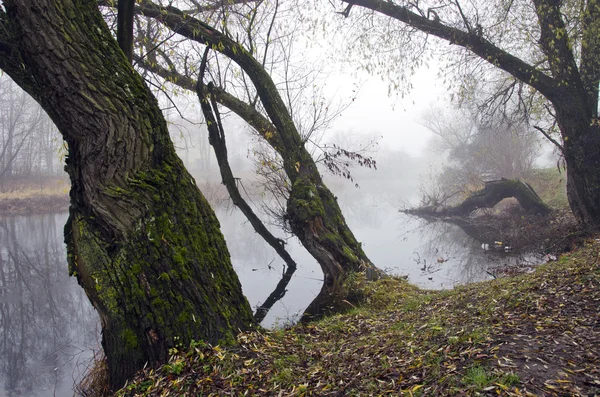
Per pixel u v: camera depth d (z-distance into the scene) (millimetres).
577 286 4918
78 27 4121
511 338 3611
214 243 4773
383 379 3352
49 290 11273
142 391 3908
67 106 4117
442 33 11734
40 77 4090
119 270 4227
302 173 10000
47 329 8688
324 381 3553
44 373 6746
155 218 4336
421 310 6039
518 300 4820
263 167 11844
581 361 3070
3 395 6090
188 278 4336
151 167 4484
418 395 2924
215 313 4418
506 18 12055
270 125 10344
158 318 4168
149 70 8641
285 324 7559
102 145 4215
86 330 8633
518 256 12383
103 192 4262
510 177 25391
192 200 4707
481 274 10656
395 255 14070
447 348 3639
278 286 11008
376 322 5656
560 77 11086
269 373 3816
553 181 22719
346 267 8938
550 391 2703
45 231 20641
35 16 3891
